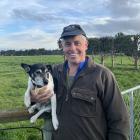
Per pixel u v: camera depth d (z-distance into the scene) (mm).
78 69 940
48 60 14219
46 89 951
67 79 951
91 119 914
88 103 910
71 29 928
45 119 1016
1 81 5961
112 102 923
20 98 4145
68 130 920
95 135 922
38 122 2428
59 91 958
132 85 5500
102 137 933
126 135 930
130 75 7172
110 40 11758
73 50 929
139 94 1655
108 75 930
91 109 913
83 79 921
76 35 922
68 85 942
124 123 928
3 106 3543
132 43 11297
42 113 988
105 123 942
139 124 1672
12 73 8125
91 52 10422
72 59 935
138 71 8523
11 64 12641
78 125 912
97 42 11656
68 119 921
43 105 988
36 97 962
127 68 9445
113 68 9273
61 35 938
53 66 1047
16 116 963
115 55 11945
